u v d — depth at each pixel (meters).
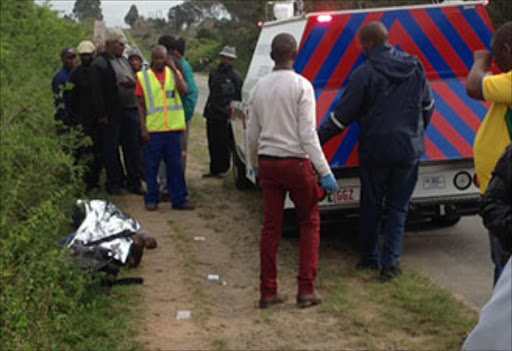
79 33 24.20
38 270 5.43
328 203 7.93
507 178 3.32
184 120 10.23
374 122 7.05
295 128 6.43
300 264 6.57
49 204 6.07
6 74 11.16
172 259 8.05
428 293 6.65
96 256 6.82
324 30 7.88
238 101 11.58
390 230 7.14
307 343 5.79
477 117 8.13
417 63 7.11
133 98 11.09
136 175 11.28
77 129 10.07
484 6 8.19
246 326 6.20
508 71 5.01
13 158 7.26
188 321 6.29
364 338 5.82
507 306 1.97
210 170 12.72
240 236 8.98
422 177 8.05
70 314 5.75
